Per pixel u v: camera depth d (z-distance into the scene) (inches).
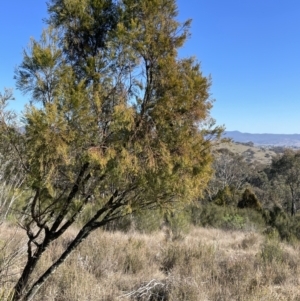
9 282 157.0
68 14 135.0
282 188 1545.3
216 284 217.3
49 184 114.7
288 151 1546.5
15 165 140.9
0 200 148.6
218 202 791.7
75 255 245.4
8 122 120.9
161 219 478.3
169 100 123.9
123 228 434.0
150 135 124.0
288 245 452.8
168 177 124.6
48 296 172.1
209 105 134.7
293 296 207.2
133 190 133.9
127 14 131.9
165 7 132.8
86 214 374.6
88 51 137.3
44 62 118.5
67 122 114.0
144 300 197.9
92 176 128.8
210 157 136.4
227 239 489.1
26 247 193.8
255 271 258.4
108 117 123.3
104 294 185.0
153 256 296.0
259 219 682.8
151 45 129.6
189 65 134.7
